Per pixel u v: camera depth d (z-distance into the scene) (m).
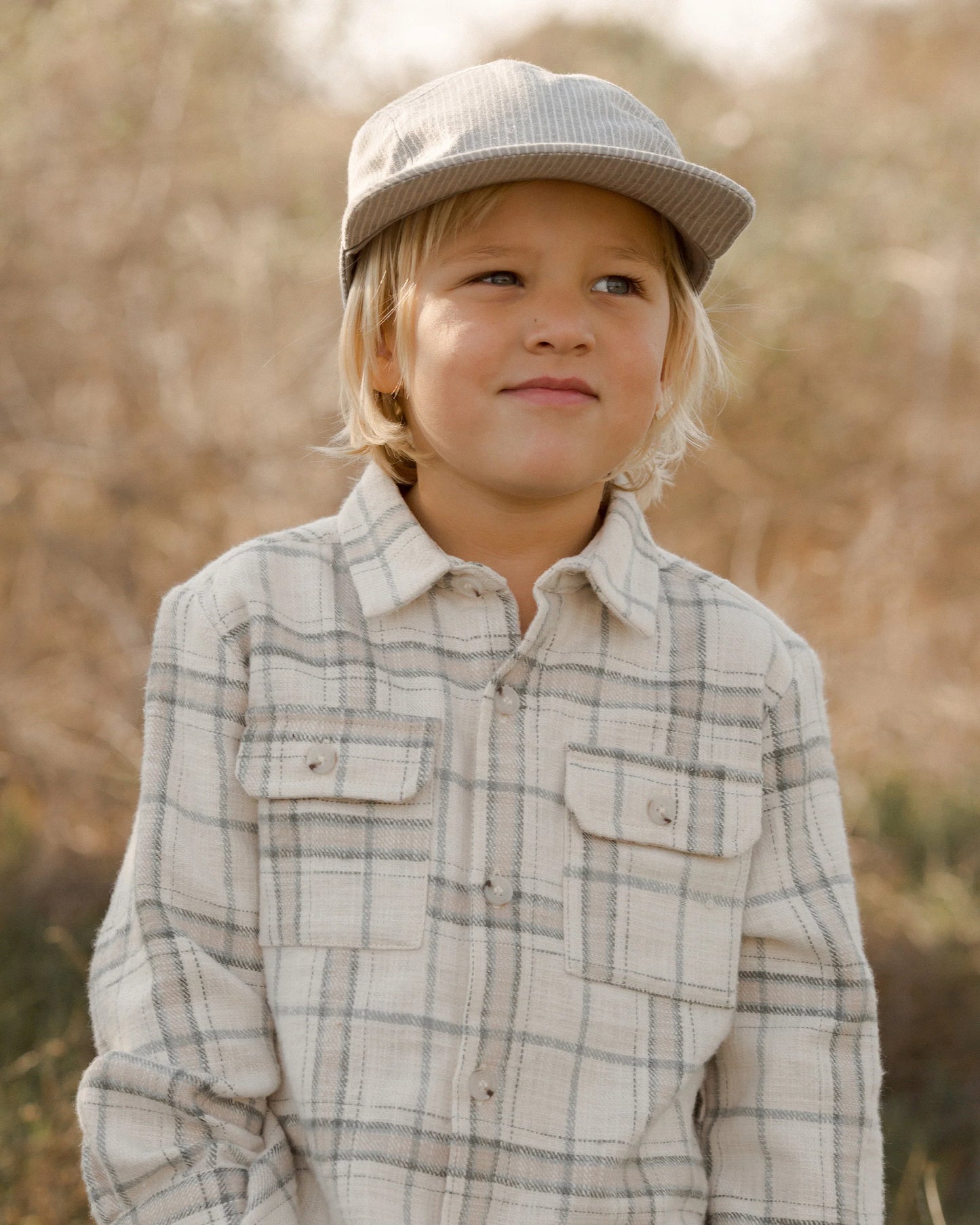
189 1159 1.34
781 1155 1.45
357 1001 1.37
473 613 1.50
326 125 6.26
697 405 1.79
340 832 1.42
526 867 1.42
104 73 5.70
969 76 8.30
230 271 5.51
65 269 5.35
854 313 6.56
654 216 1.51
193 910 1.42
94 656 4.73
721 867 1.48
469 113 1.46
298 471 5.18
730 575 5.82
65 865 3.94
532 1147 1.36
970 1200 2.77
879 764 4.94
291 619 1.49
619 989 1.42
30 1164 2.48
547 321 1.42
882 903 4.02
